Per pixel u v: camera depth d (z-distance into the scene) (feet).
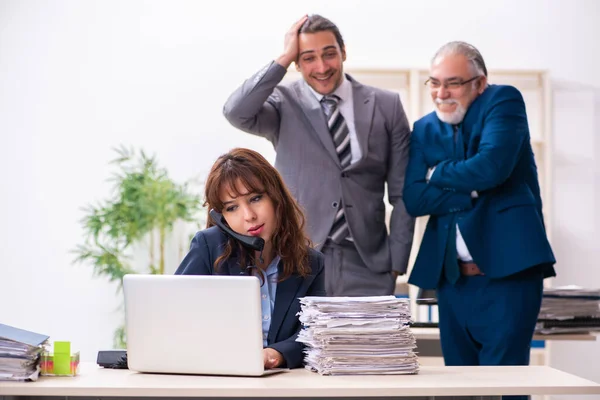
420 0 17.72
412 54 17.66
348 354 6.79
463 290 10.83
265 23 17.54
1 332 6.57
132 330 6.77
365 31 17.65
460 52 10.79
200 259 7.71
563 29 17.88
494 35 17.80
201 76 17.46
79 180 17.29
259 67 17.51
